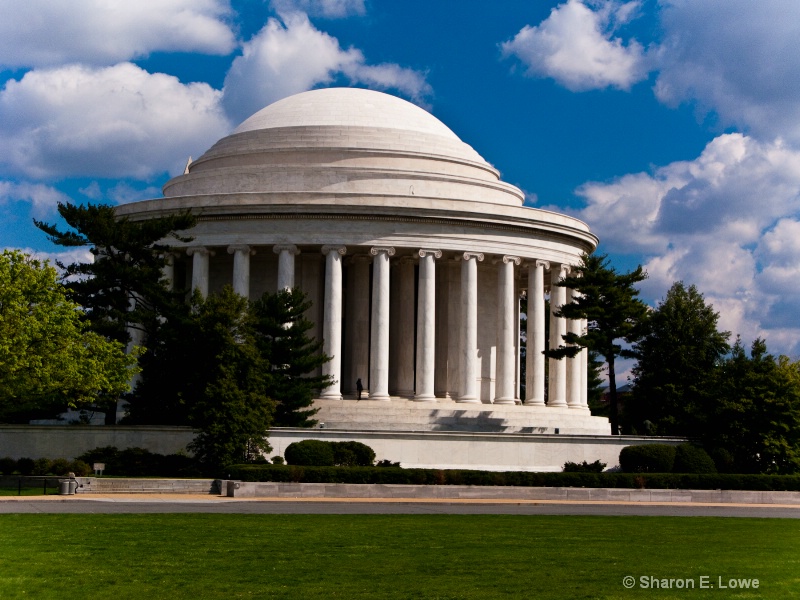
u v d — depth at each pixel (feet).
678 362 326.65
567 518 167.84
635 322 282.97
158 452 237.04
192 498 189.98
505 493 207.82
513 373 294.25
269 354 238.48
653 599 98.43
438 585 103.19
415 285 298.56
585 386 313.32
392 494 203.51
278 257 285.23
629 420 328.29
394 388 296.71
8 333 209.26
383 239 281.33
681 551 128.98
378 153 301.22
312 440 230.89
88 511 161.68
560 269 305.53
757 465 252.21
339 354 277.85
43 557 113.80
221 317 229.86
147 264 255.50
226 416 219.00
